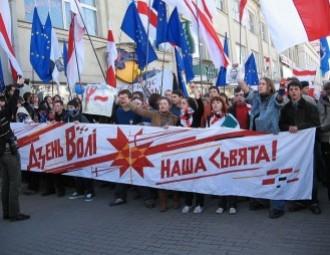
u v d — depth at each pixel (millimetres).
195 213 6383
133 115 7324
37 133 7934
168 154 6594
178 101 7316
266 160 6043
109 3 15688
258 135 6070
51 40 10156
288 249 4812
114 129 7082
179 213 6438
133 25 9023
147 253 4957
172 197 7199
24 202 7547
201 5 8438
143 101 7824
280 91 6234
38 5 13117
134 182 6895
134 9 9031
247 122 7141
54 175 7945
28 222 6355
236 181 6203
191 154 6438
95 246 5262
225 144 6238
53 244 5402
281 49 6793
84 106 7555
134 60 10289
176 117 7008
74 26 9469
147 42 9102
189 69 9750
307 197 5910
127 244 5270
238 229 5559
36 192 8227
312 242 4977
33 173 8133
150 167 6750
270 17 6840
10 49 9086
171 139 6574
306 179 5906
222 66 8586
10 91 7906
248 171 6141
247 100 7230
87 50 14500
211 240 5230
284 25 6750
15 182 6402
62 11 14047
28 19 12789
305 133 5887
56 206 7168
